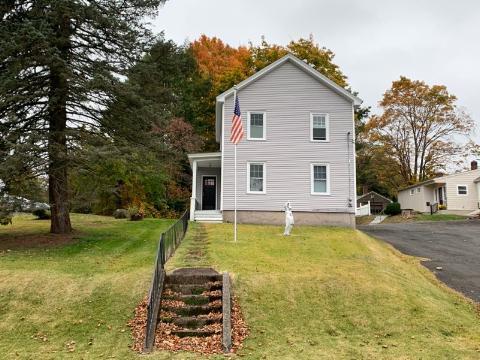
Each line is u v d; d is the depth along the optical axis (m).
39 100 15.28
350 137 22.64
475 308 10.41
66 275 11.09
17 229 19.02
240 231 18.95
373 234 23.66
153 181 29.66
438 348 8.19
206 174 26.98
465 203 38.12
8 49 13.30
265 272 11.38
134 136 17.19
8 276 10.90
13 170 13.09
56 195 16.52
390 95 48.28
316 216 22.19
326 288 10.65
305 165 22.50
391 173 51.31
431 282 12.44
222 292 10.02
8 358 7.80
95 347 8.24
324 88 22.97
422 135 47.69
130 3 16.78
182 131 33.75
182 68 18.66
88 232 18.38
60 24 15.17
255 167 22.66
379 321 9.37
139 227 21.08
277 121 22.83
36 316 9.37
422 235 22.95
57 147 14.47
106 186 16.95
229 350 8.09
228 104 23.03
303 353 8.00
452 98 46.34
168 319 9.11
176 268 11.39
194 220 22.77
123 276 11.07
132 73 16.86
